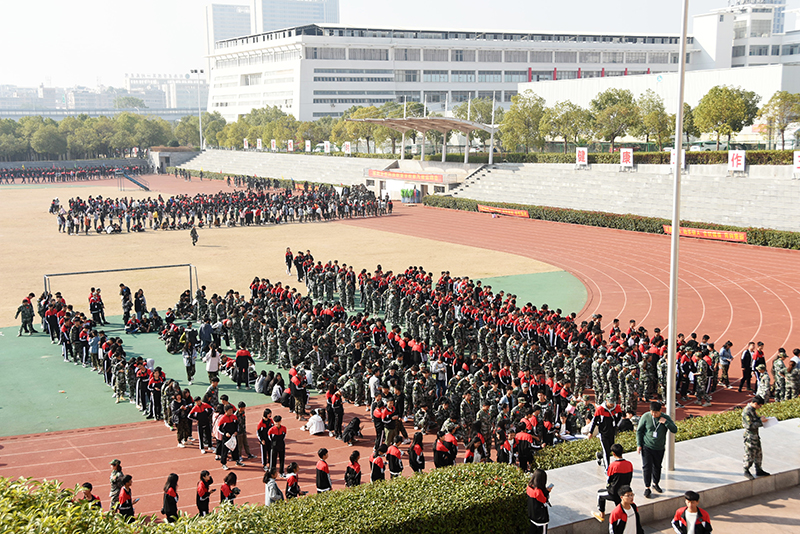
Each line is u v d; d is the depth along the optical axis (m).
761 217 52.31
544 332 26.19
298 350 25.69
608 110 75.81
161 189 112.38
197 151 160.12
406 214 74.88
